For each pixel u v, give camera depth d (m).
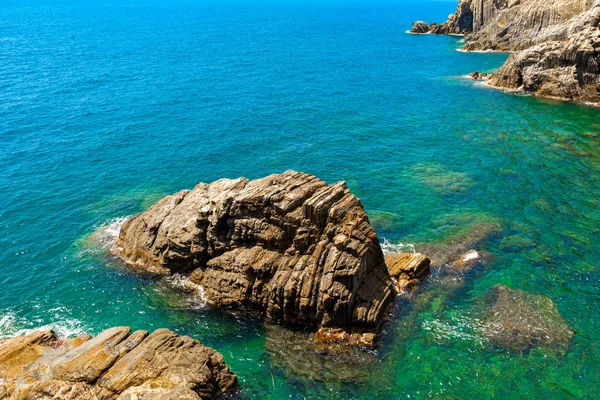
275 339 29.94
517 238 40.25
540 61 82.38
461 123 71.19
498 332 29.91
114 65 112.75
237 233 32.81
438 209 45.97
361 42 161.25
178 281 35.62
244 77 103.75
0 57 118.12
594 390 25.78
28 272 37.72
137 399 21.62
